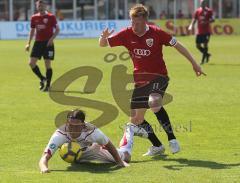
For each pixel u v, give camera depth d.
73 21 108.38
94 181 17.02
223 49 78.56
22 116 28.77
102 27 109.50
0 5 118.12
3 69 53.38
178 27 109.81
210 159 19.94
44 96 35.62
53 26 38.53
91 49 80.25
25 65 57.31
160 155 20.66
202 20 56.59
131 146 19.75
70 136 18.80
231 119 27.66
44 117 28.44
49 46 38.19
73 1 122.31
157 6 124.62
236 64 56.47
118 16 124.12
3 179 17.27
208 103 32.47
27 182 16.94
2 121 27.41
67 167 18.78
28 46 38.88
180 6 123.81
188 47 81.00
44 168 18.09
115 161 19.17
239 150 21.33
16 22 105.56
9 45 89.06
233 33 111.81
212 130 25.12
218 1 126.38
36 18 38.28
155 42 19.69
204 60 58.72
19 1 118.44
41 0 38.72
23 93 37.03
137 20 19.28
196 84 40.84
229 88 38.72
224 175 17.61
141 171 18.23
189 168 18.59
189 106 31.47
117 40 19.94
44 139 23.39
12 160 19.86
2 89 39.06
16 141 23.03
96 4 123.38
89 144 19.02
